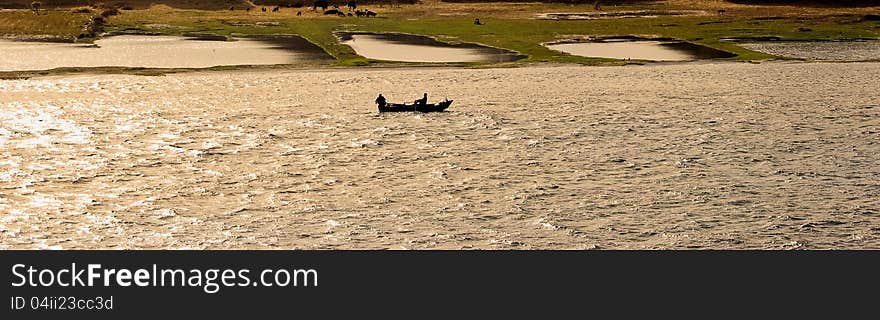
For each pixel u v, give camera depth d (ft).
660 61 353.92
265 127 230.27
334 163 196.13
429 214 162.81
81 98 268.82
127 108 253.85
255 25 467.52
